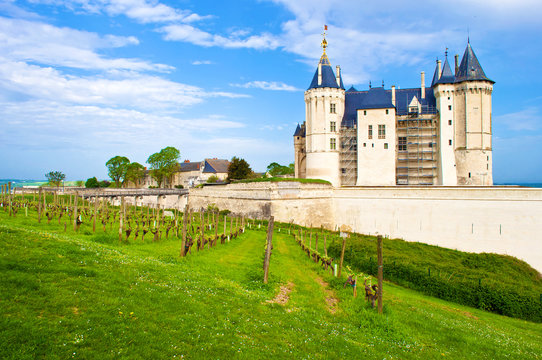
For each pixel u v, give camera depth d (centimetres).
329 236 5088
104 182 13038
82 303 1226
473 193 5475
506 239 5166
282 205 6059
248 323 1385
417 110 7431
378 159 7194
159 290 1501
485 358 1588
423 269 3284
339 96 7562
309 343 1330
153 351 1038
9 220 3052
